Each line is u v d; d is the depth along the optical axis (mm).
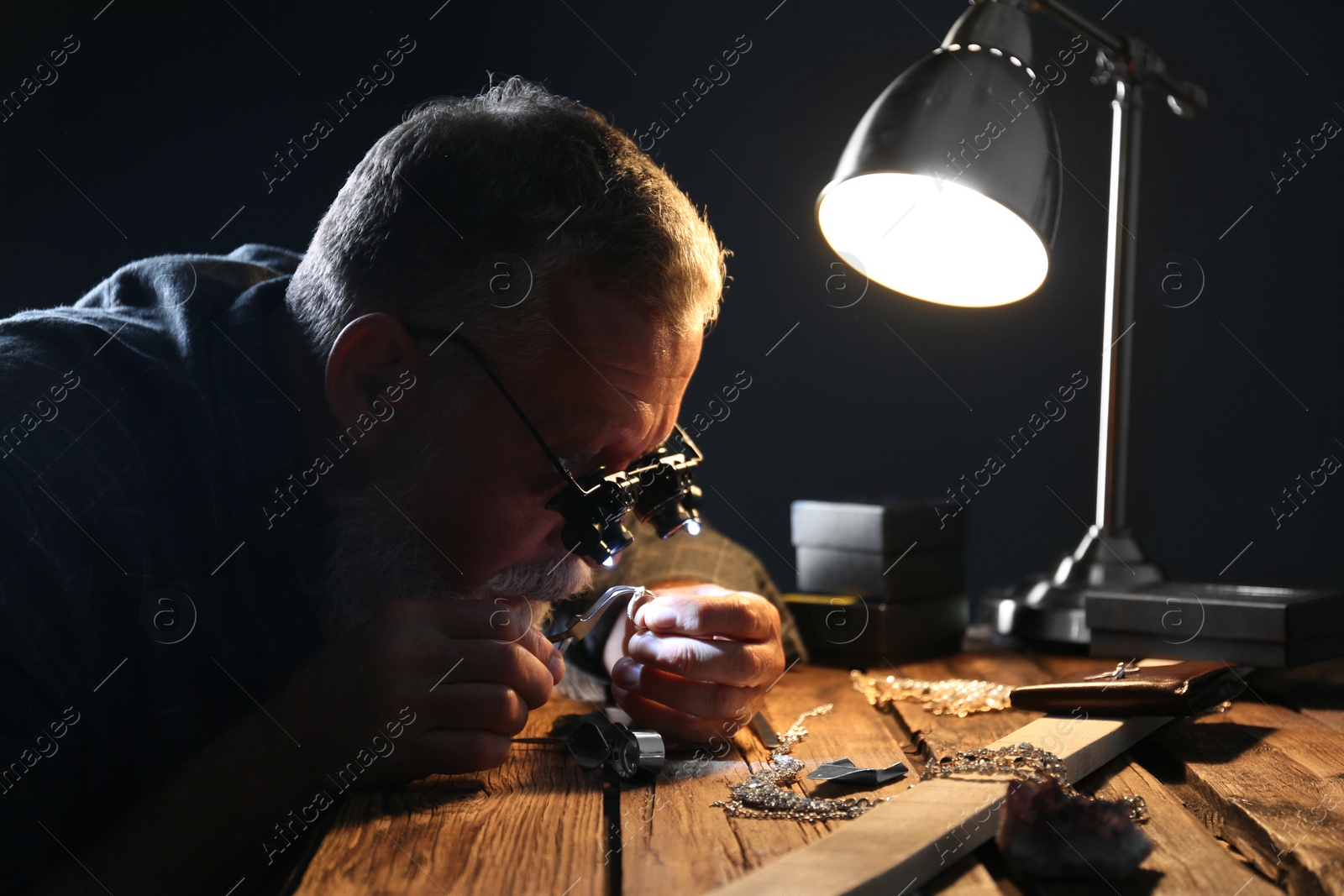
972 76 1128
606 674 1257
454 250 1030
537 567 1083
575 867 856
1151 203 2074
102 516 1009
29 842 956
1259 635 1172
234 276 1178
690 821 913
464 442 1039
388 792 964
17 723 947
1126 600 1231
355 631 979
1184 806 949
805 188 2182
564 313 1020
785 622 1296
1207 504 2100
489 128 1045
